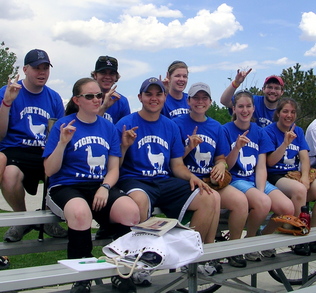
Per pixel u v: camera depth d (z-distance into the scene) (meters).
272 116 5.55
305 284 4.23
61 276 2.45
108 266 2.63
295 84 22.92
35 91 4.06
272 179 4.80
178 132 4.11
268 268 3.97
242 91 4.66
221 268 3.71
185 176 3.97
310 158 5.35
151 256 2.73
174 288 3.27
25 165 3.88
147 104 3.88
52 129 3.47
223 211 4.46
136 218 3.24
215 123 4.41
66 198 3.19
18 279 2.34
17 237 3.66
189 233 2.86
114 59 4.68
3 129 3.80
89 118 3.53
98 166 3.48
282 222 4.08
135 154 3.86
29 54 3.95
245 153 4.53
